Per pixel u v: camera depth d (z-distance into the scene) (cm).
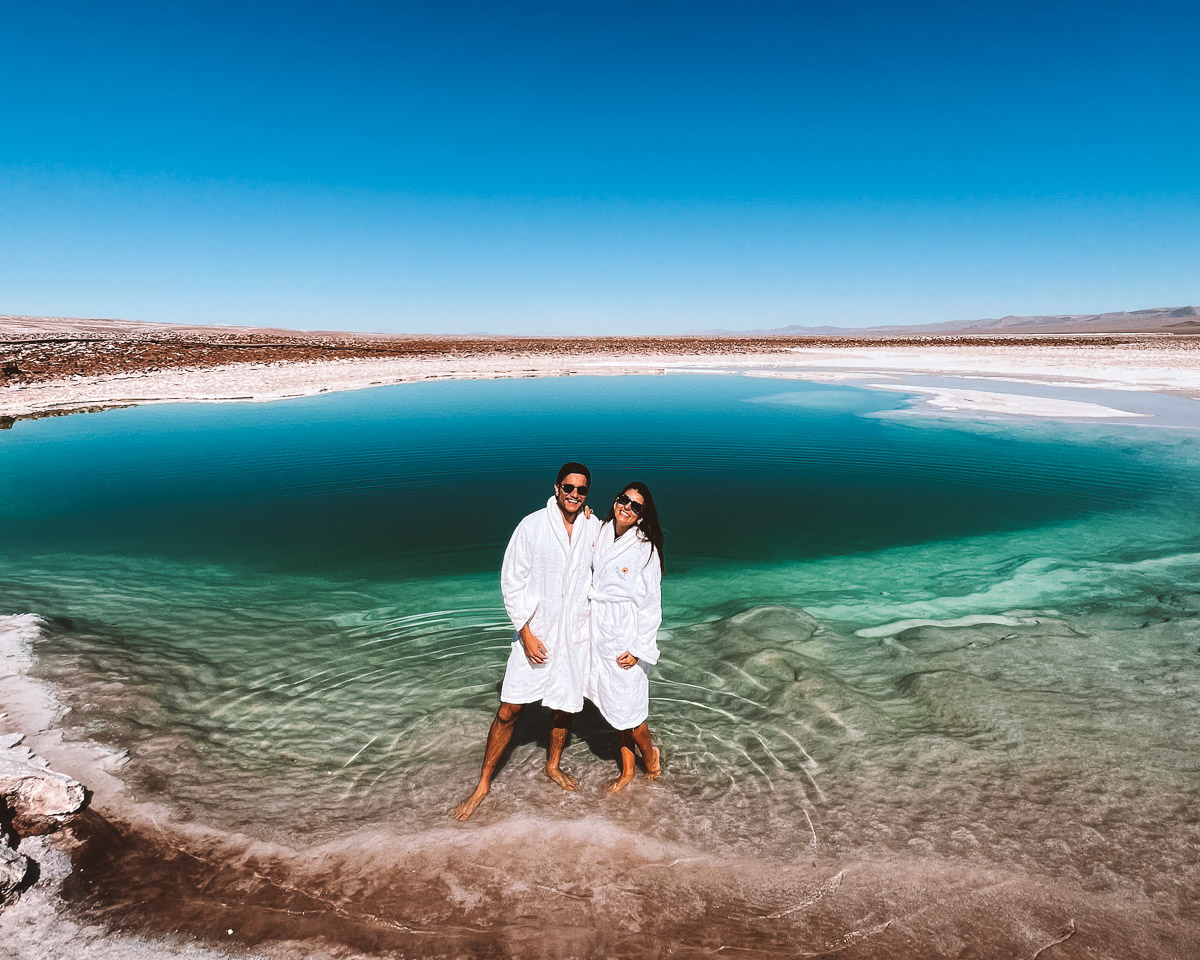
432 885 259
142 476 1108
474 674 443
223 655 468
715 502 959
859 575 664
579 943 233
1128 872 260
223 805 305
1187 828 283
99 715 374
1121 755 336
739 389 2489
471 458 1277
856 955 227
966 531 808
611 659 309
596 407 2023
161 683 417
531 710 399
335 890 256
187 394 2044
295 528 827
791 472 1143
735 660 461
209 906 246
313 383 2420
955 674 427
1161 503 911
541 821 296
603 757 350
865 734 364
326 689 421
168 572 661
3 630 484
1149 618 521
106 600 574
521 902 252
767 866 269
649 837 287
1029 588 609
